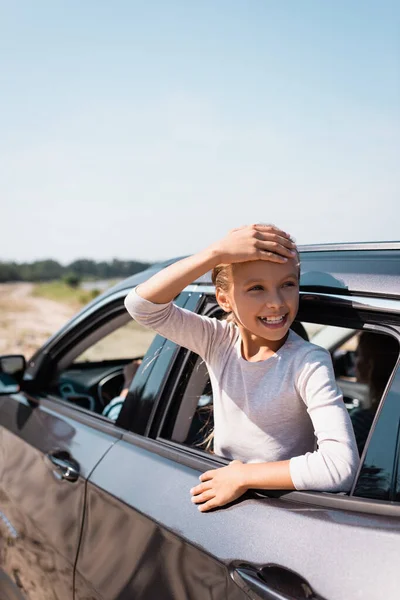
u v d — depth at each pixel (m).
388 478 1.32
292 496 1.46
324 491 1.42
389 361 2.60
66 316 26.17
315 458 1.43
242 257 1.58
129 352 9.99
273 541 1.40
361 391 3.04
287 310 1.61
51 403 2.63
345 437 1.43
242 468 1.56
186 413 2.00
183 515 1.64
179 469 1.79
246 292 1.61
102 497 1.96
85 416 2.38
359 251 1.75
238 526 1.49
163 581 1.64
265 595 1.33
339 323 1.64
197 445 1.98
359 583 1.21
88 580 1.99
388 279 1.58
